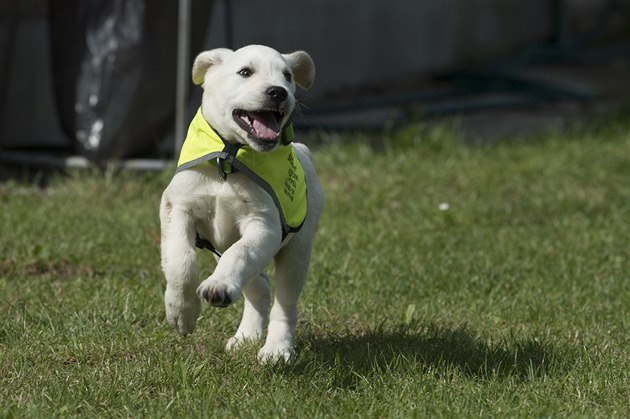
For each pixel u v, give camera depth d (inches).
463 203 567.8
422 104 944.3
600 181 625.9
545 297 399.2
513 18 1203.2
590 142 727.7
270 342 314.8
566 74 1127.0
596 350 334.0
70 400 275.4
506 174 631.2
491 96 1000.9
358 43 1007.0
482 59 1128.2
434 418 267.9
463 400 282.5
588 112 923.4
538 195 589.9
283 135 293.4
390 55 1043.9
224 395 284.7
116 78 590.6
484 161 668.1
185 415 266.7
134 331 337.1
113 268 425.7
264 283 336.2
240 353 315.3
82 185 561.3
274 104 282.2
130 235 468.4
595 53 1203.2
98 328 335.3
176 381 291.6
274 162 290.2
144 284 394.3
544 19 1248.8
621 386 298.0
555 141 729.0
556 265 449.1
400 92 1012.5
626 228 521.0
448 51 1114.1
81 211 512.7
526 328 363.9
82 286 389.4
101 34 591.5
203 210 290.7
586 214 555.5
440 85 1048.2
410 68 1067.9
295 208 296.2
